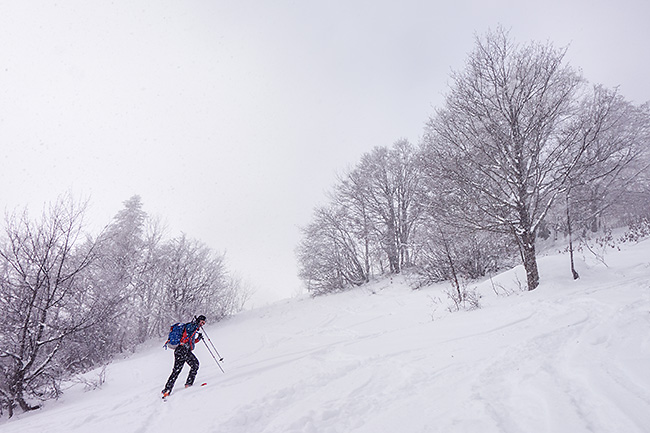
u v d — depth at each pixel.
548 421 2.43
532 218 9.55
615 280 7.79
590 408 2.49
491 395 3.11
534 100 9.58
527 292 8.90
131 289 17.61
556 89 9.47
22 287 9.27
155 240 21.02
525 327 5.40
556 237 18.52
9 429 5.54
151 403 5.41
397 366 4.81
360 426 3.10
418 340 6.32
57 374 9.86
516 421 2.54
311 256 23.67
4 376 8.30
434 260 15.62
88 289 13.55
